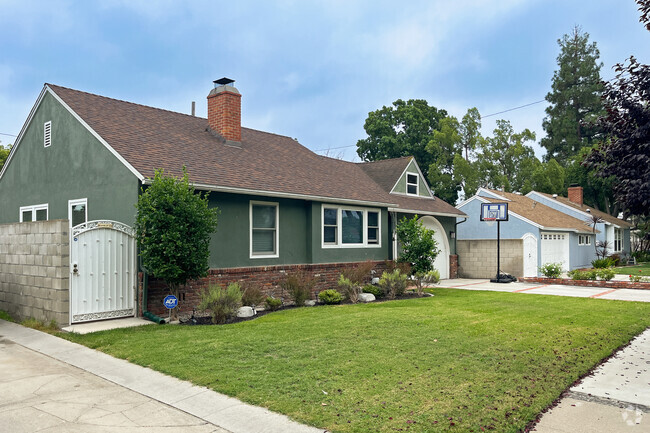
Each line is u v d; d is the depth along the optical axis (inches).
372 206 667.4
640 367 267.4
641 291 640.4
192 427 184.4
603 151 285.4
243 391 217.5
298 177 591.8
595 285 706.2
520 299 538.9
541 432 179.2
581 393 222.8
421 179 883.4
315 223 575.5
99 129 459.5
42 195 538.3
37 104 546.0
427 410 193.6
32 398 215.9
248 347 292.0
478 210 993.5
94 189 462.6
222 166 508.7
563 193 1658.5
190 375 240.8
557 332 343.6
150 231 365.1
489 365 256.7
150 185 386.9
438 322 375.2
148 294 399.9
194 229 375.2
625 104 264.5
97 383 237.6
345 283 522.3
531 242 890.1
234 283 424.5
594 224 1177.4
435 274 587.2
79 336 327.3
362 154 1731.1
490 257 892.0
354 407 197.2
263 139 692.1
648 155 259.4
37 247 380.8
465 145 1614.2
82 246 367.6
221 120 595.2
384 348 290.8
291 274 513.7
